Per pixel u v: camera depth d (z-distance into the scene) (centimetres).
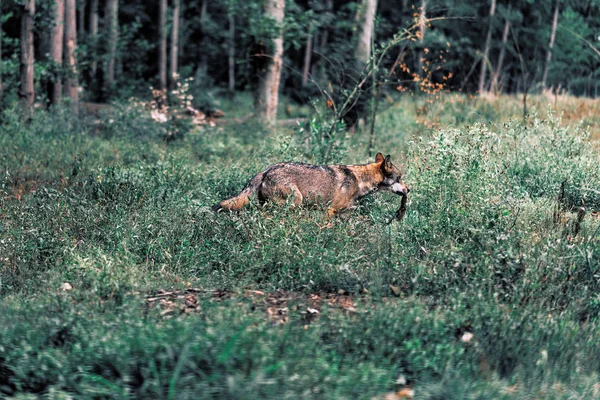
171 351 463
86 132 1852
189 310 642
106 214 991
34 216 957
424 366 514
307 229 863
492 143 1253
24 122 1900
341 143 1362
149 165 1316
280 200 952
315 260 778
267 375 458
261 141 1725
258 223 870
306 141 1469
